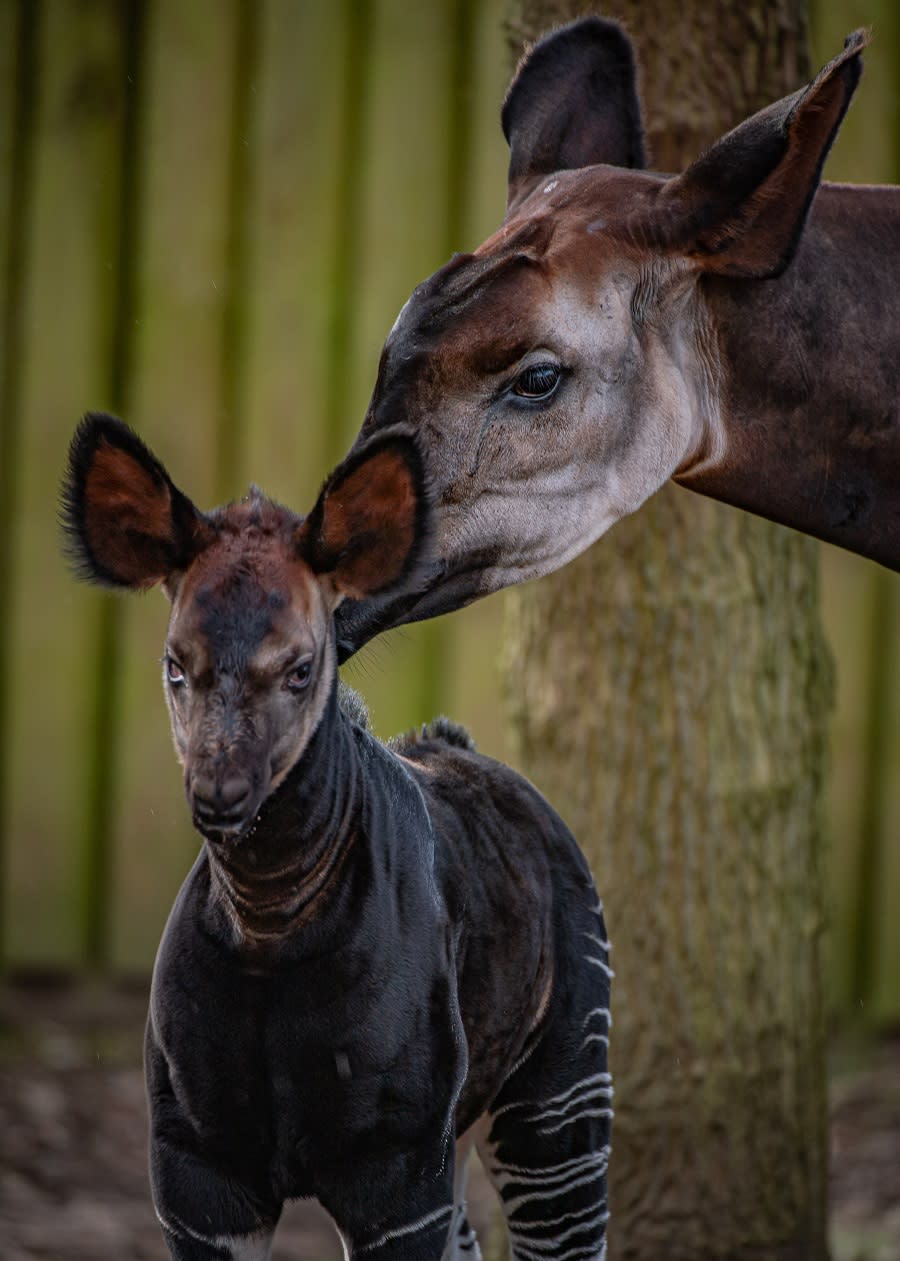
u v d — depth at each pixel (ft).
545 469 36.91
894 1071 71.97
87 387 74.64
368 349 74.08
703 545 53.52
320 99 73.36
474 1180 64.44
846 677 73.87
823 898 56.75
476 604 73.61
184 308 74.33
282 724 31.01
